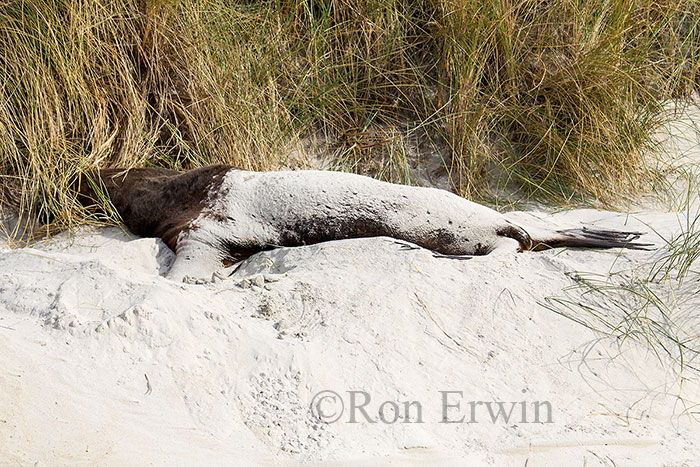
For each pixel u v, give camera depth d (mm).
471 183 29172
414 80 31719
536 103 30797
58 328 15461
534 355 17125
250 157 27594
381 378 15664
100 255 21984
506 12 30266
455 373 16219
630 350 17688
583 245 23016
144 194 24094
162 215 23562
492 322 17875
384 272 19422
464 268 20047
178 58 28344
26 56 26062
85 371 14445
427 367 16250
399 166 29688
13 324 15805
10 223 24859
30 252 19984
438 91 31203
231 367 15289
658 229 24531
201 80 27969
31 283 17422
